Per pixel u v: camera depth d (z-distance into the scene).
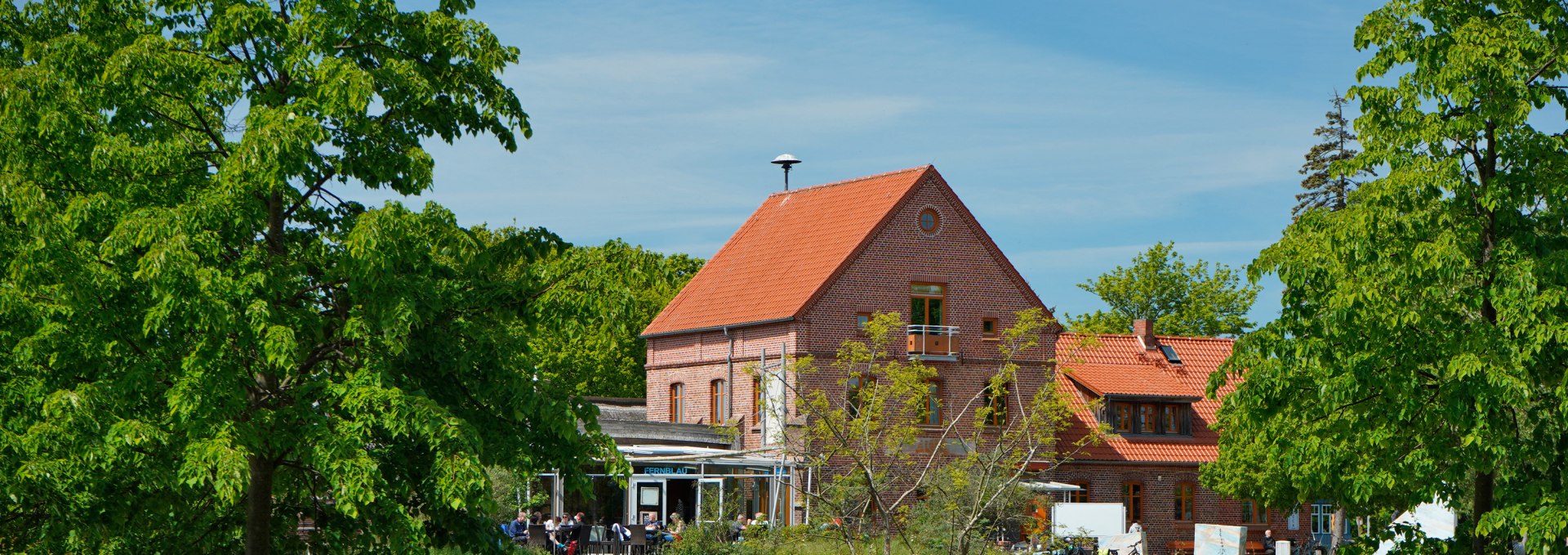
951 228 51.62
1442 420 20.92
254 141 15.45
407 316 15.91
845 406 31.72
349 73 16.11
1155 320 80.62
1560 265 19.86
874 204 52.06
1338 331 20.83
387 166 17.36
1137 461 52.62
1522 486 20.50
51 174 16.98
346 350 17.23
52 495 16.05
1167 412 54.25
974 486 31.36
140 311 16.34
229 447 15.20
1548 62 20.44
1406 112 20.83
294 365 15.41
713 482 47.59
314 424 15.98
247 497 18.23
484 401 18.48
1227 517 53.69
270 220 17.52
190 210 15.54
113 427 15.08
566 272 18.20
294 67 16.69
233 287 15.59
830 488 29.61
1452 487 21.53
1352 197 21.84
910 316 50.81
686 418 54.97
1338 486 22.59
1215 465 48.12
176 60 16.52
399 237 15.78
